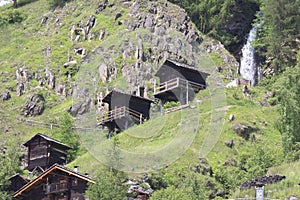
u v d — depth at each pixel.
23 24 144.75
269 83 114.56
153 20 122.81
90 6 138.12
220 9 130.38
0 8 160.25
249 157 70.81
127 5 130.88
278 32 118.62
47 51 123.56
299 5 119.94
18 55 127.94
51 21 140.62
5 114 106.06
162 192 52.66
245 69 122.88
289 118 64.50
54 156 79.50
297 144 62.38
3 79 117.06
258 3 132.50
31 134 100.06
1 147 94.12
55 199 62.78
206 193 57.22
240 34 128.88
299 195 45.22
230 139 75.75
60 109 106.38
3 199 63.06
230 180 63.97
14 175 68.81
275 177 49.16
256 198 45.28
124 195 52.75
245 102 96.81
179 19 124.88
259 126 81.62
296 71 67.19
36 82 114.94
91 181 57.38
